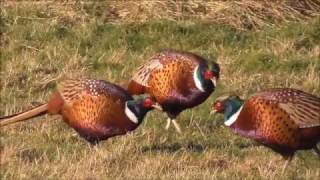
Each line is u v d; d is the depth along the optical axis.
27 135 24.34
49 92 28.31
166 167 21.91
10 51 31.41
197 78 24.61
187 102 24.84
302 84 29.45
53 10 34.34
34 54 31.22
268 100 21.08
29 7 34.25
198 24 33.84
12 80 28.97
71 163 21.98
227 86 28.91
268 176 21.27
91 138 22.55
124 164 22.09
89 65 30.52
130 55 31.48
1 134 24.45
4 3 34.78
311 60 31.08
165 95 24.86
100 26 33.25
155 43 32.62
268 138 21.17
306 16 35.28
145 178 21.00
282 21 34.75
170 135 24.72
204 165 22.16
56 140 24.05
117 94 22.20
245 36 33.28
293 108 20.98
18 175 21.22
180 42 32.72
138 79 25.41
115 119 22.11
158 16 34.28
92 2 34.94
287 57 31.36
